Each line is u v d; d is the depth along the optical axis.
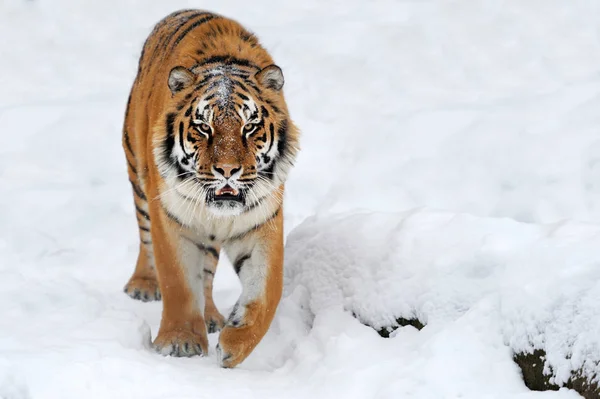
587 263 8.00
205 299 10.77
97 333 9.05
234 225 9.38
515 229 9.01
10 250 13.01
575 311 7.78
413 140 15.46
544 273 8.13
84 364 8.02
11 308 9.75
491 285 8.48
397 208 14.01
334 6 22.17
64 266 12.66
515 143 14.85
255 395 8.09
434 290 8.75
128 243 13.48
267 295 9.35
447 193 14.12
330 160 15.45
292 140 9.46
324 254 10.37
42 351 8.30
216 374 8.67
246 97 9.06
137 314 10.73
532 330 7.92
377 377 8.08
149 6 22.53
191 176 9.08
